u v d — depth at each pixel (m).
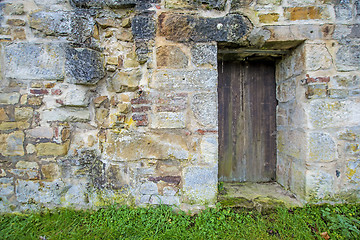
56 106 1.81
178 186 1.83
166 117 1.81
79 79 1.79
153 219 1.71
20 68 1.80
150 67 1.81
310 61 1.80
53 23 1.79
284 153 2.16
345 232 1.55
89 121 1.87
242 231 1.62
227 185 2.25
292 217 1.73
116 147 1.83
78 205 1.86
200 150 1.81
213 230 1.63
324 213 1.72
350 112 1.80
